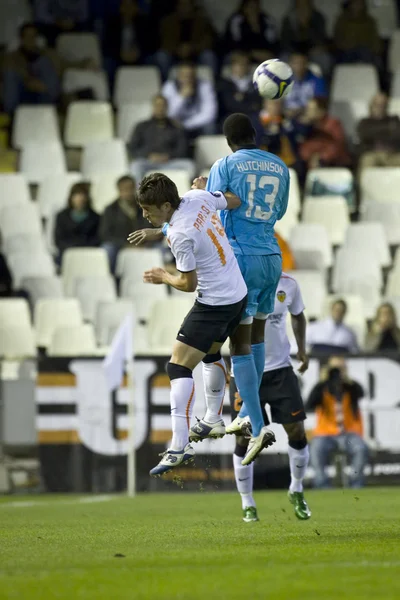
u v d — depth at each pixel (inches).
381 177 2470.5
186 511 1266.0
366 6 2775.6
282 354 1111.6
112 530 992.2
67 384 1708.9
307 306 2143.2
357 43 2723.9
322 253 2278.5
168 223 897.5
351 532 908.0
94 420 1704.0
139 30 2706.7
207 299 900.0
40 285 2178.9
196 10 2689.5
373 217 2405.3
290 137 2420.0
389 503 1330.0
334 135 2442.2
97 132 2576.3
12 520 1152.2
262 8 2844.5
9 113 2576.3
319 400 1700.3
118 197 2246.6
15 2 2765.7
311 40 2672.2
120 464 1701.5
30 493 1704.0
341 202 2389.3
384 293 2314.2
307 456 1111.6
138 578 621.9
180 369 908.0
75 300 2091.5
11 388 1708.9
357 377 1724.9
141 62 2719.0
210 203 906.7
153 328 2016.5
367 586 578.9
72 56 2706.7
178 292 2197.3
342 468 1702.8
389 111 2652.6
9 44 2741.1
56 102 2613.2
